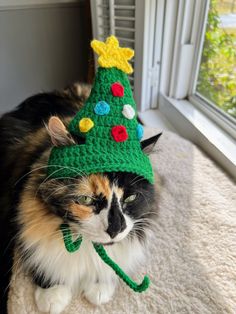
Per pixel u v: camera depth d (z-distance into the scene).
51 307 0.30
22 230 0.29
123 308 0.31
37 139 0.36
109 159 0.25
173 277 0.34
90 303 0.31
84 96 0.47
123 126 0.26
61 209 0.26
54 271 0.30
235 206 0.43
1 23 0.67
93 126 0.26
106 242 0.25
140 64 0.60
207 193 0.45
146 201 0.29
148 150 0.30
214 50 0.55
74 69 0.82
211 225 0.40
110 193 0.25
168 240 0.39
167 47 0.60
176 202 0.44
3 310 0.34
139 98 0.65
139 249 0.32
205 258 0.36
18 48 0.72
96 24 0.64
